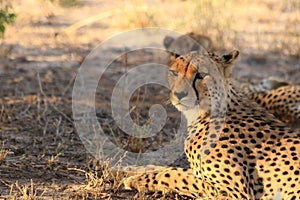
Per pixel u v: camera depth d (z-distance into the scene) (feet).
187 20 60.34
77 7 66.18
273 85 43.86
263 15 68.69
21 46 57.06
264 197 29.53
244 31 63.52
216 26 58.54
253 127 30.78
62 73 50.65
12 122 39.45
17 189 30.32
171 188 30.99
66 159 34.42
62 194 30.07
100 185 30.96
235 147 30.01
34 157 34.27
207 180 30.12
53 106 42.19
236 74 52.65
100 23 63.93
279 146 30.04
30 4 68.85
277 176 29.40
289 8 70.95
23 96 44.39
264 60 56.24
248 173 29.68
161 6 68.54
